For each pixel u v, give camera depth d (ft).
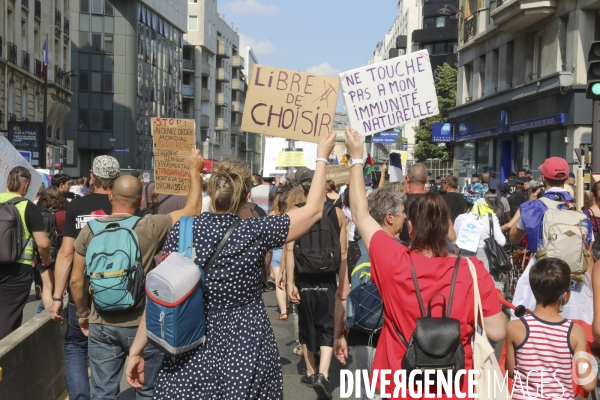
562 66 83.92
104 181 18.86
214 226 12.29
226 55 317.83
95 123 207.92
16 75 126.62
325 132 16.75
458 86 127.13
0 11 117.08
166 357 12.10
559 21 84.17
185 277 11.36
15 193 24.32
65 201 35.19
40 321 20.56
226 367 11.85
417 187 23.36
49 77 148.15
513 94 97.40
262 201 49.29
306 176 24.02
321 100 16.78
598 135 33.17
